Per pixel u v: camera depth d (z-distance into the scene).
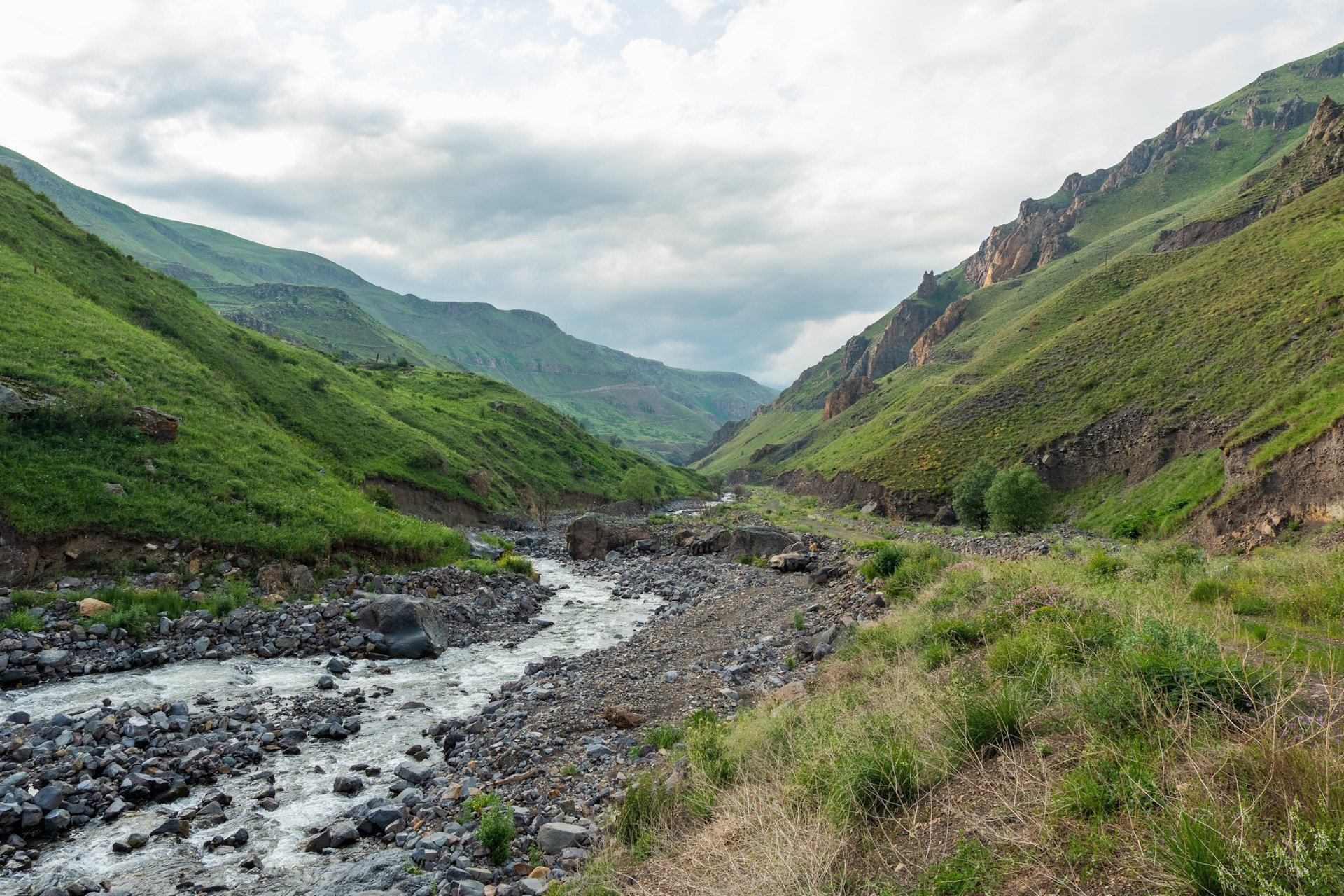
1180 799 3.89
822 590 26.41
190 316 52.31
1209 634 6.95
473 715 14.83
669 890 5.93
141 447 25.56
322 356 89.56
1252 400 56.88
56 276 40.81
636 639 22.45
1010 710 6.43
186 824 9.52
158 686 15.60
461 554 35.22
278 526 26.19
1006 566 17.25
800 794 6.69
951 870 4.44
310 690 16.33
